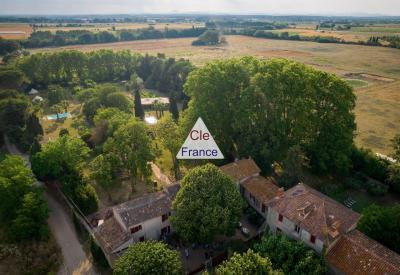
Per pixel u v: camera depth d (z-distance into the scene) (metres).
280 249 39.69
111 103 97.81
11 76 116.31
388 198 60.62
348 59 190.38
